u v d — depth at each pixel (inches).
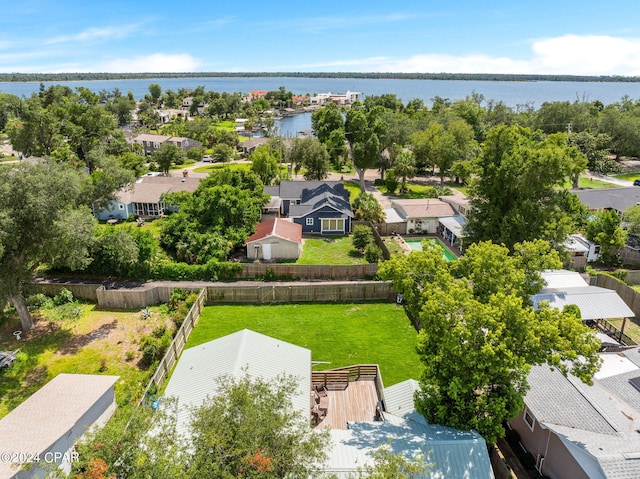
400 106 5605.3
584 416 681.6
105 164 1583.4
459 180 2915.8
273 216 1983.3
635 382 789.9
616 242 1526.8
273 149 3149.6
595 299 1106.7
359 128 2426.2
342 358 1016.9
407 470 491.8
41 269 1417.3
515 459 738.2
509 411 667.4
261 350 830.5
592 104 5059.1
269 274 1408.7
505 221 1321.4
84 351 1030.4
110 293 1232.8
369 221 1918.1
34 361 989.2
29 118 2842.0
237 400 516.4
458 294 682.8
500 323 636.1
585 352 627.2
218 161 3649.1
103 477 412.2
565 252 1318.9
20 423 668.1
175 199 1796.3
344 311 1238.9
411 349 1056.8
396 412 765.3
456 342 639.1
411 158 2539.4
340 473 569.9
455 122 3075.8
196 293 1243.8
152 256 1390.3
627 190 2154.3
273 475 445.7
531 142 1520.7
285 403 570.3
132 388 895.7
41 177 997.8
